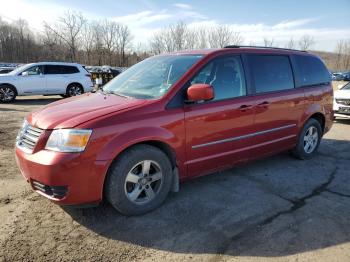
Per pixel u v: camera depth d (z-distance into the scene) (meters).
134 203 3.71
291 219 3.75
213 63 4.37
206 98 3.79
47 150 3.36
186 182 4.77
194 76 4.12
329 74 6.38
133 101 3.86
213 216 3.80
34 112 3.98
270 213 3.89
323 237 3.40
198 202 4.14
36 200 4.07
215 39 41.75
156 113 3.76
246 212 3.90
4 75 15.01
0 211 3.80
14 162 5.47
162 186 3.91
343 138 7.88
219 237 3.38
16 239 3.27
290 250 3.17
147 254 3.10
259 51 5.01
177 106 3.92
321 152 6.49
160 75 4.37
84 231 3.44
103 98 4.17
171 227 3.55
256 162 5.73
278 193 4.46
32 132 3.58
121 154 3.56
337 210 3.99
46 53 54.53
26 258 2.99
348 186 4.76
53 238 3.30
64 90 16.50
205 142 4.19
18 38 66.06
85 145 3.31
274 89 5.08
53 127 3.40
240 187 4.63
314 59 6.04
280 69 5.26
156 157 3.78
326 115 6.19
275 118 5.05
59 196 3.37
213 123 4.21
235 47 4.77
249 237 3.38
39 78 15.65
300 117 5.56
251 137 4.73
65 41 51.25
